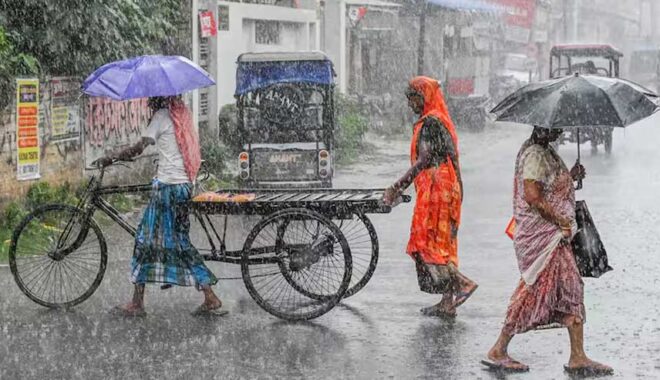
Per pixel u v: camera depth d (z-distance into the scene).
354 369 8.23
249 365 8.34
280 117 19.34
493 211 17.66
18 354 8.66
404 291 11.20
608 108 7.75
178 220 9.91
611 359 8.49
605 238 14.77
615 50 36.16
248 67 19.30
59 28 16.42
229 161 24.80
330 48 35.22
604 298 10.80
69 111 17.45
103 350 8.79
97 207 10.35
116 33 17.67
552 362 8.41
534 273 8.00
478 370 8.19
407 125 36.62
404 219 16.92
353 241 14.73
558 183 8.05
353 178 23.47
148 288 11.30
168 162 9.90
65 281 11.48
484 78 42.53
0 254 12.75
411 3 38.31
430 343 9.02
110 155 10.18
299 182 19.25
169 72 9.96
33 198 15.90
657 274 12.07
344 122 28.77
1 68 14.62
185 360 8.49
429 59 40.34
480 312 10.20
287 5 32.97
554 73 36.78
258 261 10.02
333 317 10.00
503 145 33.97
